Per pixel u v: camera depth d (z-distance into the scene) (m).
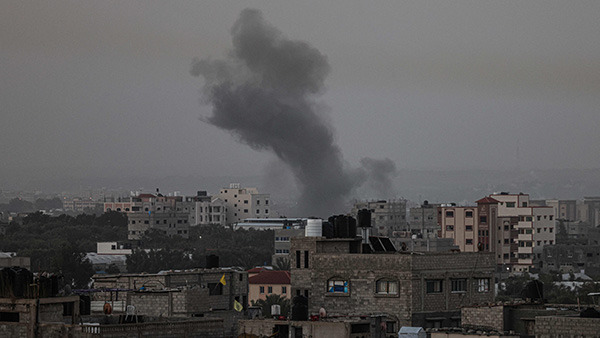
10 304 194.38
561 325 182.25
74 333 189.75
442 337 195.12
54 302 199.75
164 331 199.25
